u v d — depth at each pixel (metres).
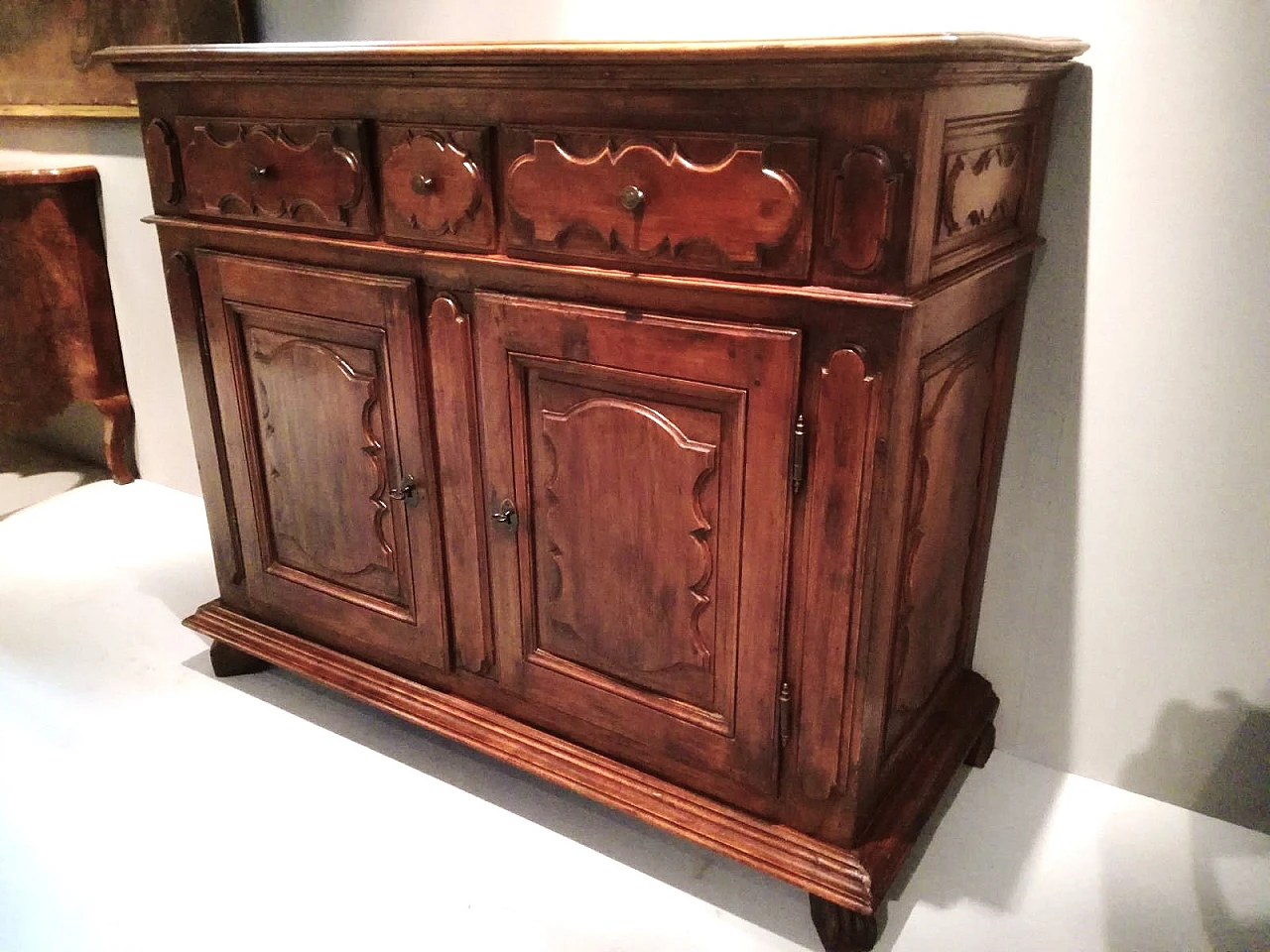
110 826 1.31
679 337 1.00
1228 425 1.17
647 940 1.15
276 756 1.45
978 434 1.23
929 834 1.30
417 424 1.24
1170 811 1.34
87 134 2.09
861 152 0.86
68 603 1.87
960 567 1.29
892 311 0.89
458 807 1.36
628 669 1.19
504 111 1.04
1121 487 1.25
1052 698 1.39
